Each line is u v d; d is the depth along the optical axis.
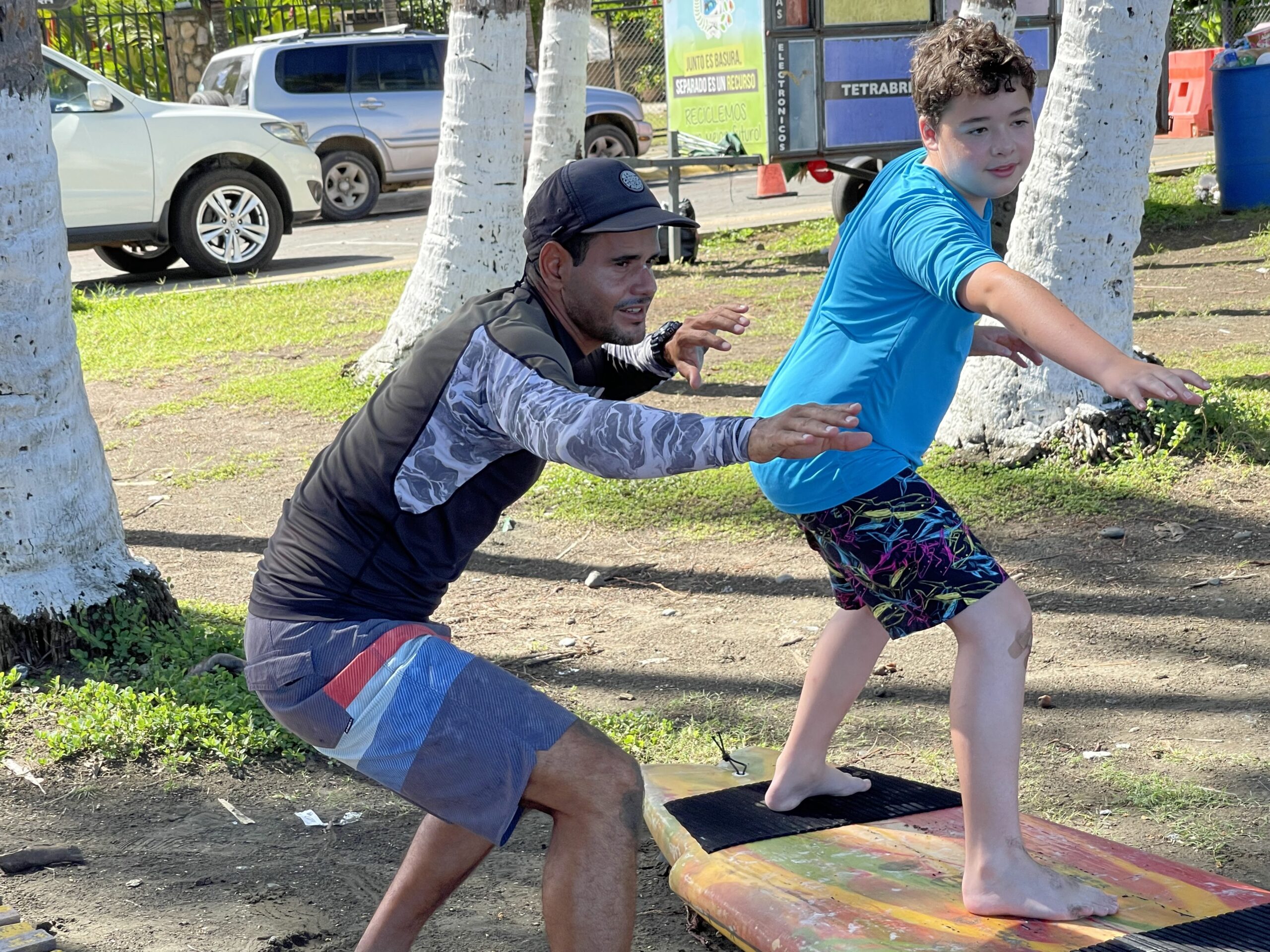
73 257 17.05
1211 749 4.06
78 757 4.18
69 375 4.89
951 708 2.83
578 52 11.92
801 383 3.00
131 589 5.00
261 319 11.59
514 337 2.42
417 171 19.22
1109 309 6.75
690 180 21.39
